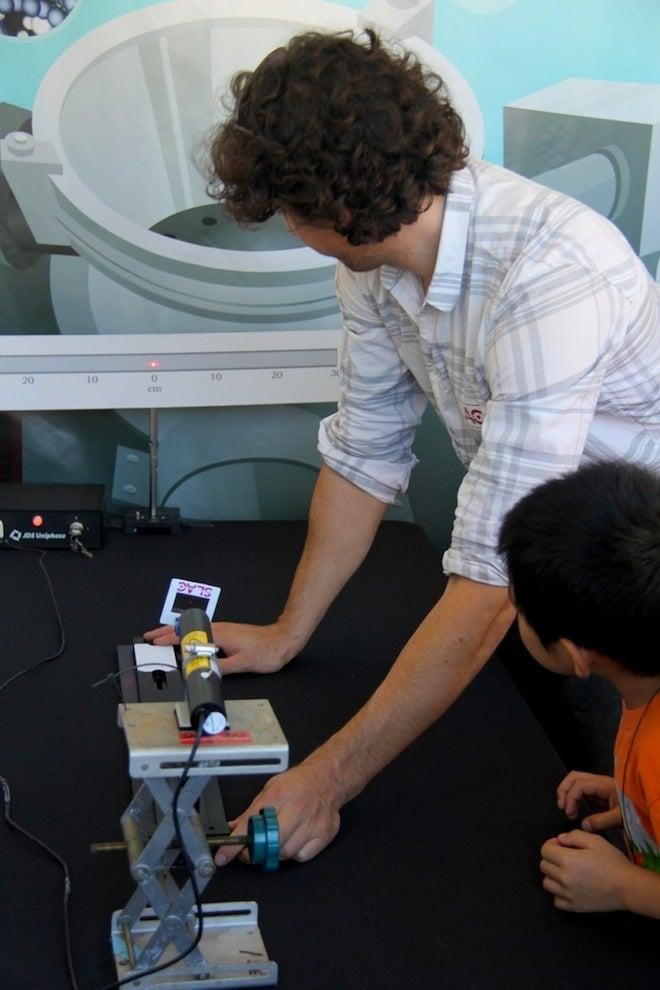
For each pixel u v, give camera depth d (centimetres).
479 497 115
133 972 92
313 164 108
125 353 193
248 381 198
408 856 113
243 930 100
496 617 115
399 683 116
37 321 206
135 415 218
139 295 207
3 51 191
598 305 112
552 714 168
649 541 96
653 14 207
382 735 116
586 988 96
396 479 154
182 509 227
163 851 91
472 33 205
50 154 197
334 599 170
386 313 140
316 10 198
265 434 224
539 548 100
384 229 115
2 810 116
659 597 95
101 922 100
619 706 158
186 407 218
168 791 90
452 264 120
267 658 150
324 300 212
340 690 147
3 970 94
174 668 145
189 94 197
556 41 207
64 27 192
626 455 131
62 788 121
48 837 112
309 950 99
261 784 125
